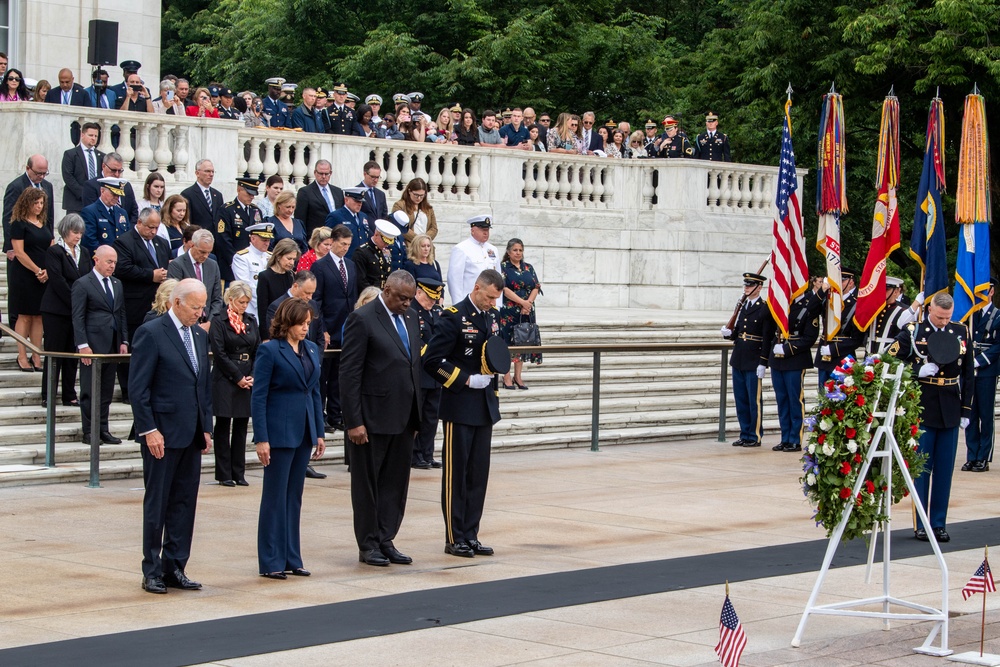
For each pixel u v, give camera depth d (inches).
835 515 506.0
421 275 884.0
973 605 550.6
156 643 453.1
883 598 500.7
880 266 1007.0
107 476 787.4
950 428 687.1
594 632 481.4
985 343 968.9
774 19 1780.3
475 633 475.8
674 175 1533.0
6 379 874.1
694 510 748.0
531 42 2154.3
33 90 1254.9
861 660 462.6
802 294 1014.4
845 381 507.2
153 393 531.5
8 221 943.7
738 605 531.8
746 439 1038.4
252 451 869.8
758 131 2027.6
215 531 656.4
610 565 598.9
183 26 2620.6
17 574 556.4
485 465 619.5
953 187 1926.7
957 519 757.3
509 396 1040.8
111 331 819.4
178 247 901.8
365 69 2095.2
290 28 2244.1
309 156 1285.7
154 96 1686.8
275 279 824.9
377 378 589.6
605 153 1560.0
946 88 1685.5
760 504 773.3
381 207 1021.8
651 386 1133.7
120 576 557.0
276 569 561.3
